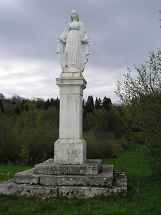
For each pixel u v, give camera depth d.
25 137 28.75
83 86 9.76
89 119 46.94
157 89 10.59
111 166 10.46
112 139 36.09
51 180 7.91
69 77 9.39
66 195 7.53
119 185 7.87
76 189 7.53
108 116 46.91
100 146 33.41
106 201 7.05
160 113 10.16
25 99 69.06
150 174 11.51
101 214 6.08
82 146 8.95
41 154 28.88
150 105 10.24
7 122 31.25
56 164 8.82
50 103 62.31
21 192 7.67
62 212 6.44
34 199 7.32
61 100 9.45
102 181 7.74
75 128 9.27
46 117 44.75
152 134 10.27
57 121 44.38
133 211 6.26
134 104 10.88
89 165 8.48
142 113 10.42
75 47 9.86
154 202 6.97
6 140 28.08
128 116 11.27
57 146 9.05
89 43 10.09
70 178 7.87
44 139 29.72
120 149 11.73
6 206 6.87
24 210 6.58
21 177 8.10
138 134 11.20
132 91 11.07
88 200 7.16
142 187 8.97
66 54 10.05
